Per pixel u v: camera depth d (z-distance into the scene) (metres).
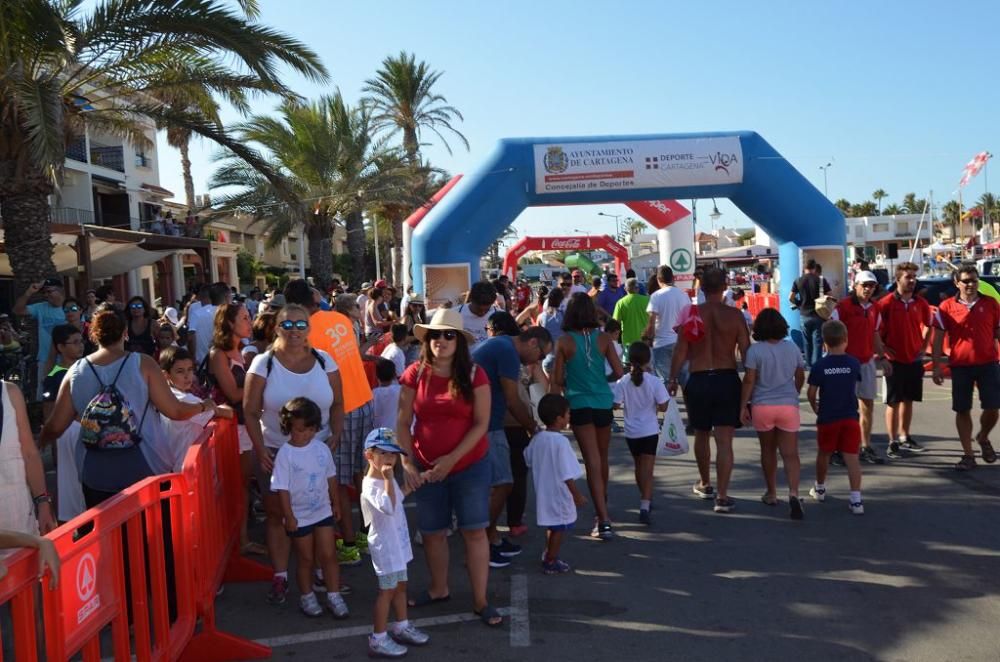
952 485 7.31
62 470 5.38
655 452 6.56
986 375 7.68
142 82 14.29
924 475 7.67
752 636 4.48
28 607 2.70
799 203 14.78
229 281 43.59
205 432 4.67
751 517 6.64
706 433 7.06
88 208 30.70
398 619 4.50
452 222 14.38
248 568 5.65
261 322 6.32
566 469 5.46
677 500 7.23
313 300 6.05
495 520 5.76
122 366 4.54
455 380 4.69
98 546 3.18
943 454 8.45
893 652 4.22
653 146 14.64
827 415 6.62
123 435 4.46
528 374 6.39
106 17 12.30
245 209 28.47
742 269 54.88
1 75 11.48
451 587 5.39
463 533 4.80
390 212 34.25
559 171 14.49
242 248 48.47
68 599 2.92
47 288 10.00
